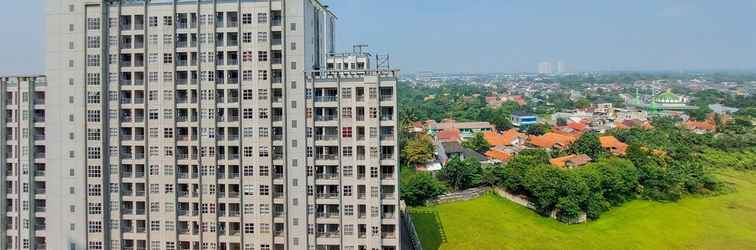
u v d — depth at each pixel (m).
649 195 179.38
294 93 108.00
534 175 162.50
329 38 140.50
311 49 114.62
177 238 111.25
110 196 111.94
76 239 112.38
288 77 107.88
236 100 109.44
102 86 109.69
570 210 153.88
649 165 184.88
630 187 175.88
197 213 111.06
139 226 112.69
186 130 111.50
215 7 108.31
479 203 165.00
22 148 114.62
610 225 156.00
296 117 108.25
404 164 196.50
